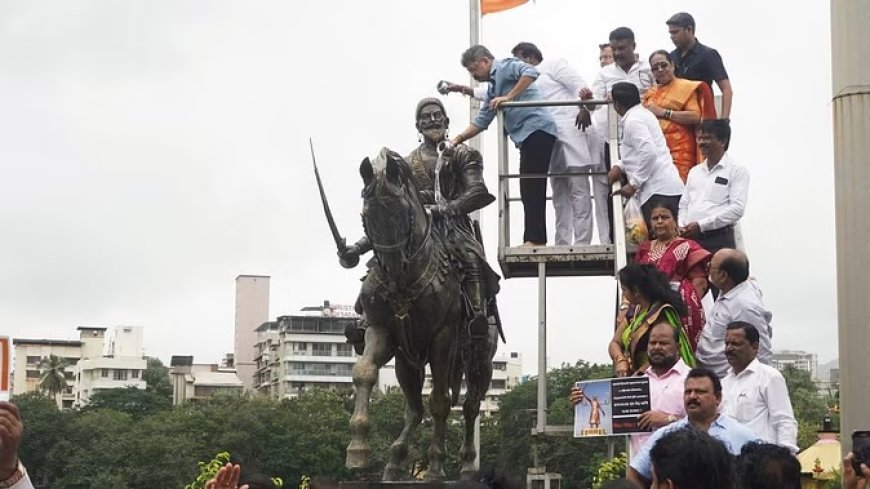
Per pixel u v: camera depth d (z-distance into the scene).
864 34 8.19
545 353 11.85
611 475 15.87
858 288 8.10
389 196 8.64
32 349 145.12
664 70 11.88
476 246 9.69
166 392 134.62
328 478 6.73
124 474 80.44
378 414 60.25
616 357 8.84
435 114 10.05
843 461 5.80
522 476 5.93
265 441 83.38
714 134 10.54
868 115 8.16
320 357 131.75
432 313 9.16
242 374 144.25
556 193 12.72
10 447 4.86
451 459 32.41
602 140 12.66
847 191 8.19
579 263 12.46
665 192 11.01
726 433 6.84
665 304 8.47
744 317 9.08
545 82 12.62
